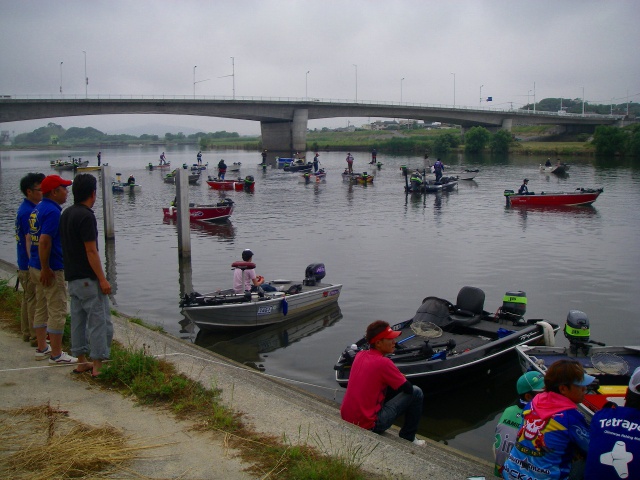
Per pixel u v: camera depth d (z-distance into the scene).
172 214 31.11
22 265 8.24
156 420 6.17
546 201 35.16
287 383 9.42
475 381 10.83
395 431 7.62
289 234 26.56
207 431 5.93
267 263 20.50
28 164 93.06
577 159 79.75
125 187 45.28
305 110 97.44
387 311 14.97
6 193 45.44
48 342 8.56
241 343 12.97
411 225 28.83
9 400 6.59
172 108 82.44
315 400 8.41
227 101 86.56
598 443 4.45
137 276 18.91
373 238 25.36
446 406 10.04
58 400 6.61
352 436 5.87
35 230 7.65
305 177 53.16
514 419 5.97
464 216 31.70
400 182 52.09
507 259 20.83
